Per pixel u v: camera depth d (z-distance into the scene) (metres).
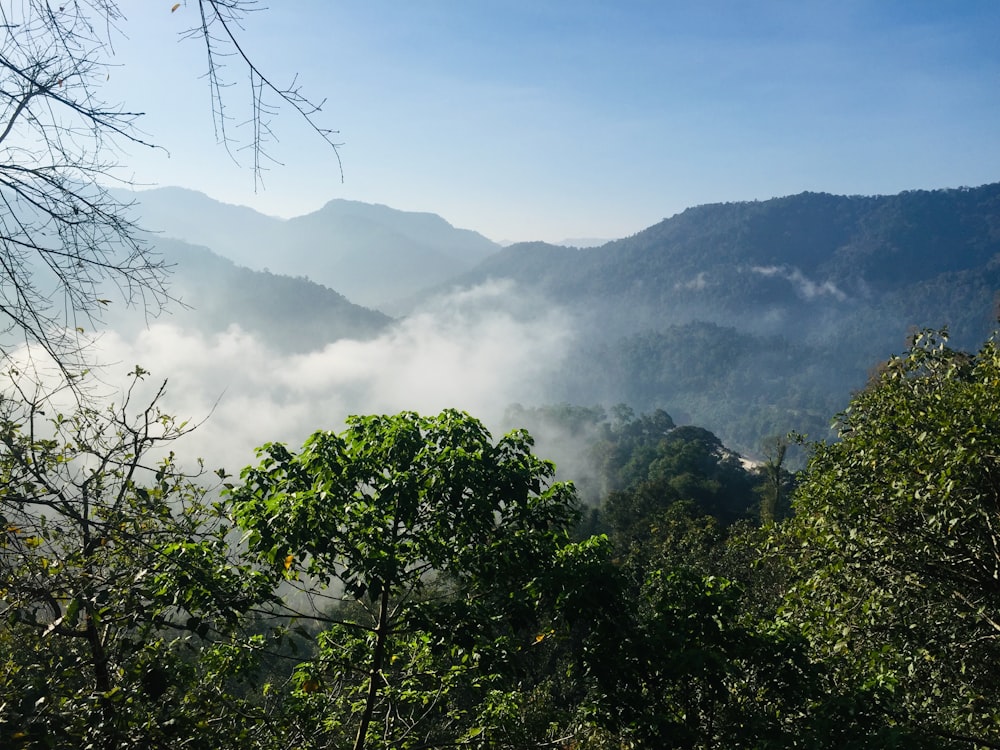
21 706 3.96
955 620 8.56
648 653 5.89
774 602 13.55
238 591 5.44
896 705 7.99
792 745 5.49
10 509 3.59
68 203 2.59
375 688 6.25
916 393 9.66
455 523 6.07
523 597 6.15
